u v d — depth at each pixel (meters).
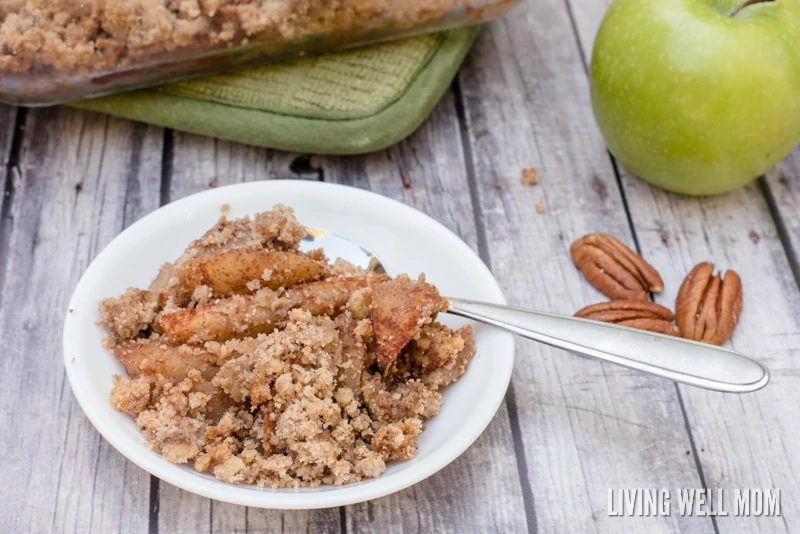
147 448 0.52
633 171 0.64
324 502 0.52
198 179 0.64
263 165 0.65
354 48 0.65
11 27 0.61
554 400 0.58
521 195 0.64
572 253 0.62
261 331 0.55
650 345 0.55
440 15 0.64
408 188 0.64
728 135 0.60
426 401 0.54
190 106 0.64
